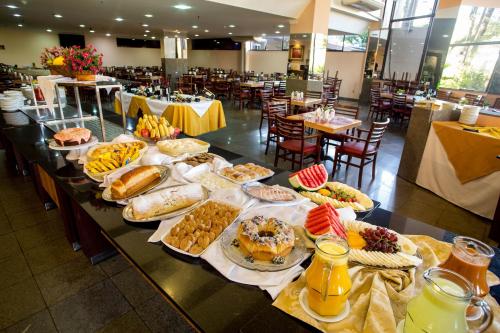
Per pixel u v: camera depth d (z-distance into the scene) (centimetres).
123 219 102
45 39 1150
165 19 758
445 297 45
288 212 103
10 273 171
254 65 1326
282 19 677
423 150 312
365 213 109
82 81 200
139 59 1457
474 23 561
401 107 609
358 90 1003
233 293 70
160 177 128
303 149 316
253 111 707
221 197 110
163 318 144
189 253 83
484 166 250
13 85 477
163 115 416
